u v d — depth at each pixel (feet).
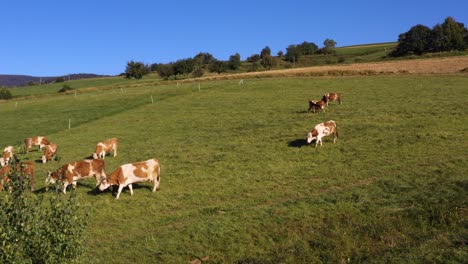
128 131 128.88
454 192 58.75
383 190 63.72
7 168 39.37
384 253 46.01
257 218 57.93
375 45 602.85
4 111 193.47
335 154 85.76
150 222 60.44
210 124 127.24
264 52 622.95
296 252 48.98
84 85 395.55
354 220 54.34
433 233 48.75
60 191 32.86
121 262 49.34
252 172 79.51
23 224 28.84
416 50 415.64
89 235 57.16
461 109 111.55
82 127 143.02
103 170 76.64
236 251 50.57
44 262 29.27
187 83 232.32
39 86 412.98
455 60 242.58
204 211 62.64
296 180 73.61
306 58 541.34
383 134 95.45
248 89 185.26
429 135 90.63
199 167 84.79
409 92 146.00
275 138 102.32
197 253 50.62
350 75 208.74
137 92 209.97
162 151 99.96
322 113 125.39
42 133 141.08
